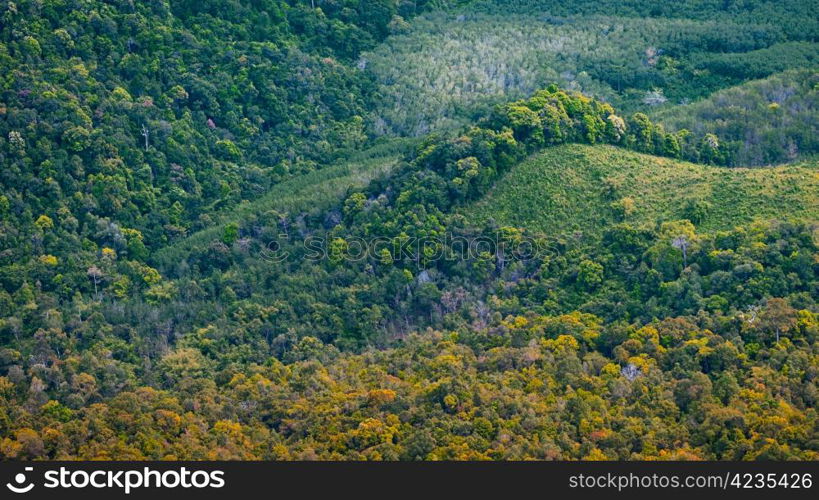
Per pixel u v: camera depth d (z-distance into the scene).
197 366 172.50
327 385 163.12
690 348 157.00
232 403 160.50
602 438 142.88
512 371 158.25
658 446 142.50
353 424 151.38
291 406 157.62
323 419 153.38
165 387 170.38
